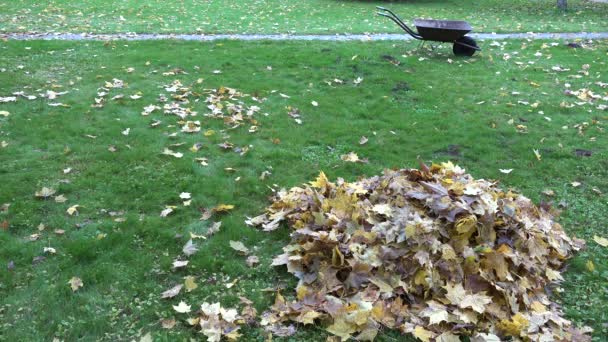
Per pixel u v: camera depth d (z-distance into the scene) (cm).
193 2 1538
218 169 491
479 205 355
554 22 1359
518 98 712
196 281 342
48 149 513
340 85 748
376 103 680
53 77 727
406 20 1378
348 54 895
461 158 532
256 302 323
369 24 1263
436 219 349
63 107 620
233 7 1491
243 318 306
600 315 321
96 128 565
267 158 516
